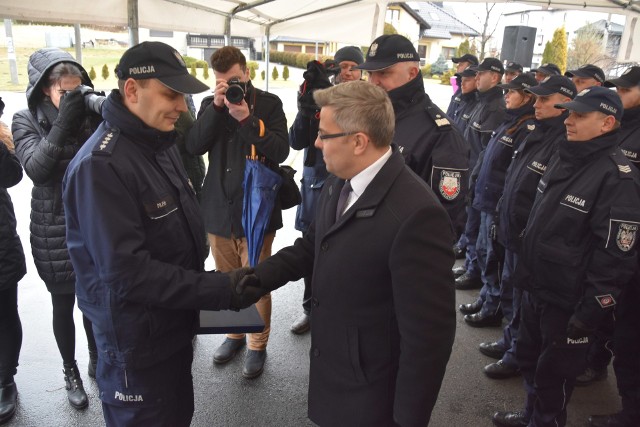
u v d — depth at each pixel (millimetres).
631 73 2703
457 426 2451
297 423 2434
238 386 2703
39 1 2527
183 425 1777
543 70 4840
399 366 1354
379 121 1320
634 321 2318
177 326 1592
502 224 2836
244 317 1862
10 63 6184
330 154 1380
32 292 3658
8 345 2389
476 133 4609
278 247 4789
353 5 5031
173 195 1573
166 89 1418
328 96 1358
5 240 2258
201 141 2541
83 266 1491
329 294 1440
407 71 2152
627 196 1890
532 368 2287
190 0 3775
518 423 2389
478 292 4105
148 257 1415
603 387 2826
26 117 2266
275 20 5371
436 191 2094
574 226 1990
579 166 2025
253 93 2492
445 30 29719
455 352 3137
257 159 2453
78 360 2877
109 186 1353
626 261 1889
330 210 1507
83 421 2373
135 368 1518
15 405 2439
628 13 4992
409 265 1272
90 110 1987
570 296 2012
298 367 2898
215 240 2725
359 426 1452
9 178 2205
